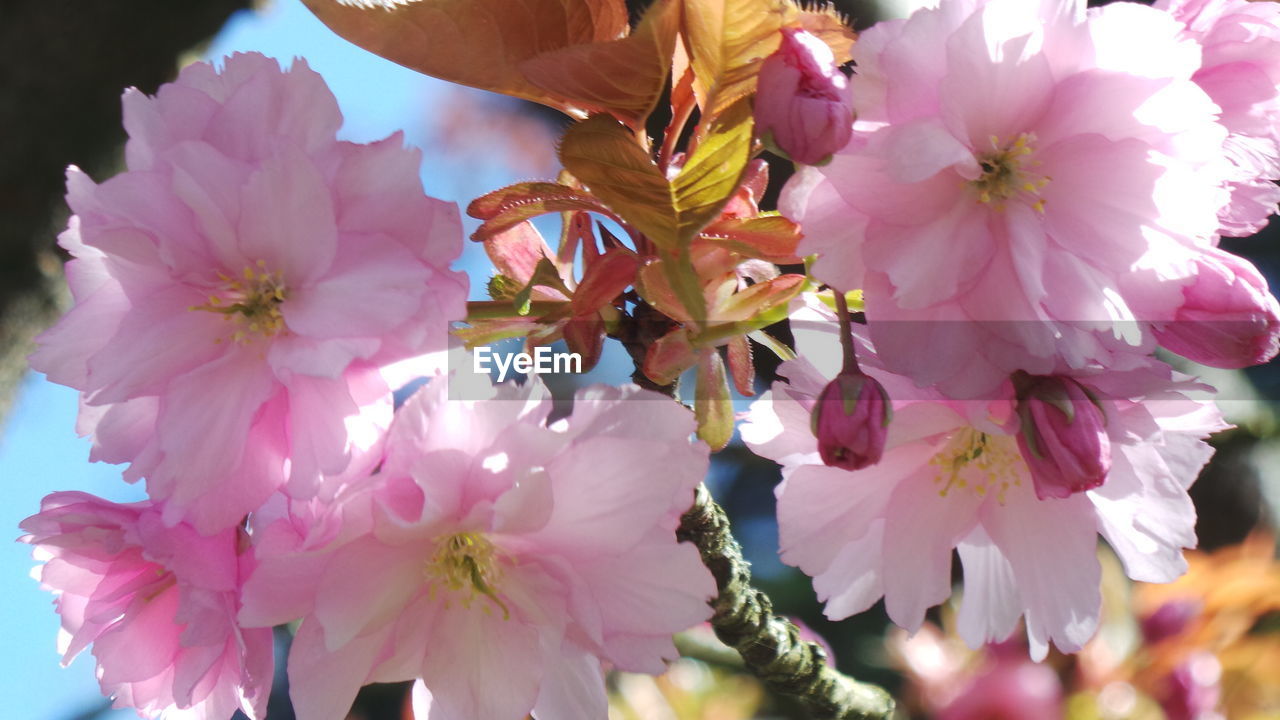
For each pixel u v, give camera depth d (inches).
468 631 7.3
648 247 7.7
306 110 7.1
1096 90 7.1
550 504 6.9
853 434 7.0
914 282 6.9
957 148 6.8
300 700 7.1
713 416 7.7
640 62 7.1
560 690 7.4
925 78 6.9
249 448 7.1
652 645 7.3
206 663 7.4
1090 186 7.2
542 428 6.9
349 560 7.0
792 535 7.8
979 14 6.9
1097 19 7.0
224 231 7.1
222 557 7.2
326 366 6.7
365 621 7.0
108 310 7.5
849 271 7.0
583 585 7.2
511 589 7.3
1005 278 7.1
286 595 6.9
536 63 7.1
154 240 7.1
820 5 7.0
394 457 6.8
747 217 7.7
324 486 6.8
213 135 7.1
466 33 7.4
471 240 7.8
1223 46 7.7
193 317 7.2
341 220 7.0
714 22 7.0
